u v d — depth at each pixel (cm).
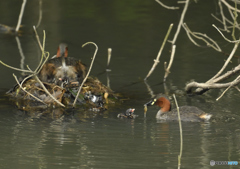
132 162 1029
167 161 1036
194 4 2925
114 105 1477
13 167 1006
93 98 1479
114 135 1198
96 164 1020
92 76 1745
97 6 2958
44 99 1488
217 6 2847
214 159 1048
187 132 1216
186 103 1488
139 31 2455
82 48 2189
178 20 2605
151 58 2073
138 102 1515
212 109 1411
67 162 1031
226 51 2139
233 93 1606
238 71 1465
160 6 2933
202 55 2114
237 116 1340
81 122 1304
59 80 1523
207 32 2402
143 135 1196
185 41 2309
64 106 1425
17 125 1277
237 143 1140
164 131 1227
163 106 1376
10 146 1123
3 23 2534
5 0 3006
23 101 1505
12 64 1919
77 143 1141
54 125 1277
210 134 1201
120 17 2709
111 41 2289
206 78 1792
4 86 1677
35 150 1098
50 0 3067
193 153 1082
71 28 2486
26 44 2247
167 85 1722
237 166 1015
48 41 2281
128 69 1927
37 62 1950
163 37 2367
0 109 1421
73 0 3084
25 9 2817
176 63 2005
